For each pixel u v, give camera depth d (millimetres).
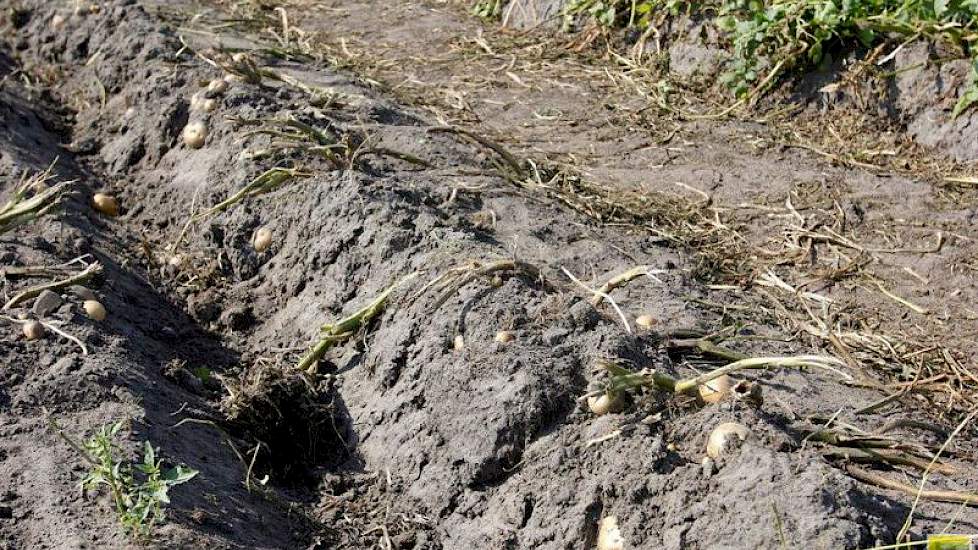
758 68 5344
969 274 4535
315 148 4488
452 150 4805
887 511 3625
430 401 3930
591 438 3768
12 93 5129
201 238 4480
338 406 4059
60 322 4027
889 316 4398
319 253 4281
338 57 5738
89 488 3650
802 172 4969
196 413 3973
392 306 4082
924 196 4852
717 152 5086
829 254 4617
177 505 3701
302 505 3893
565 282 4238
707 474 3656
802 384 4066
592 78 5590
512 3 6184
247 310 4320
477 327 3951
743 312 4320
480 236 4332
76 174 4785
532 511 3750
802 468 3619
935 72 5082
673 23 5617
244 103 4773
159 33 5164
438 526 3822
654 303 4230
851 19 5195
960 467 3869
